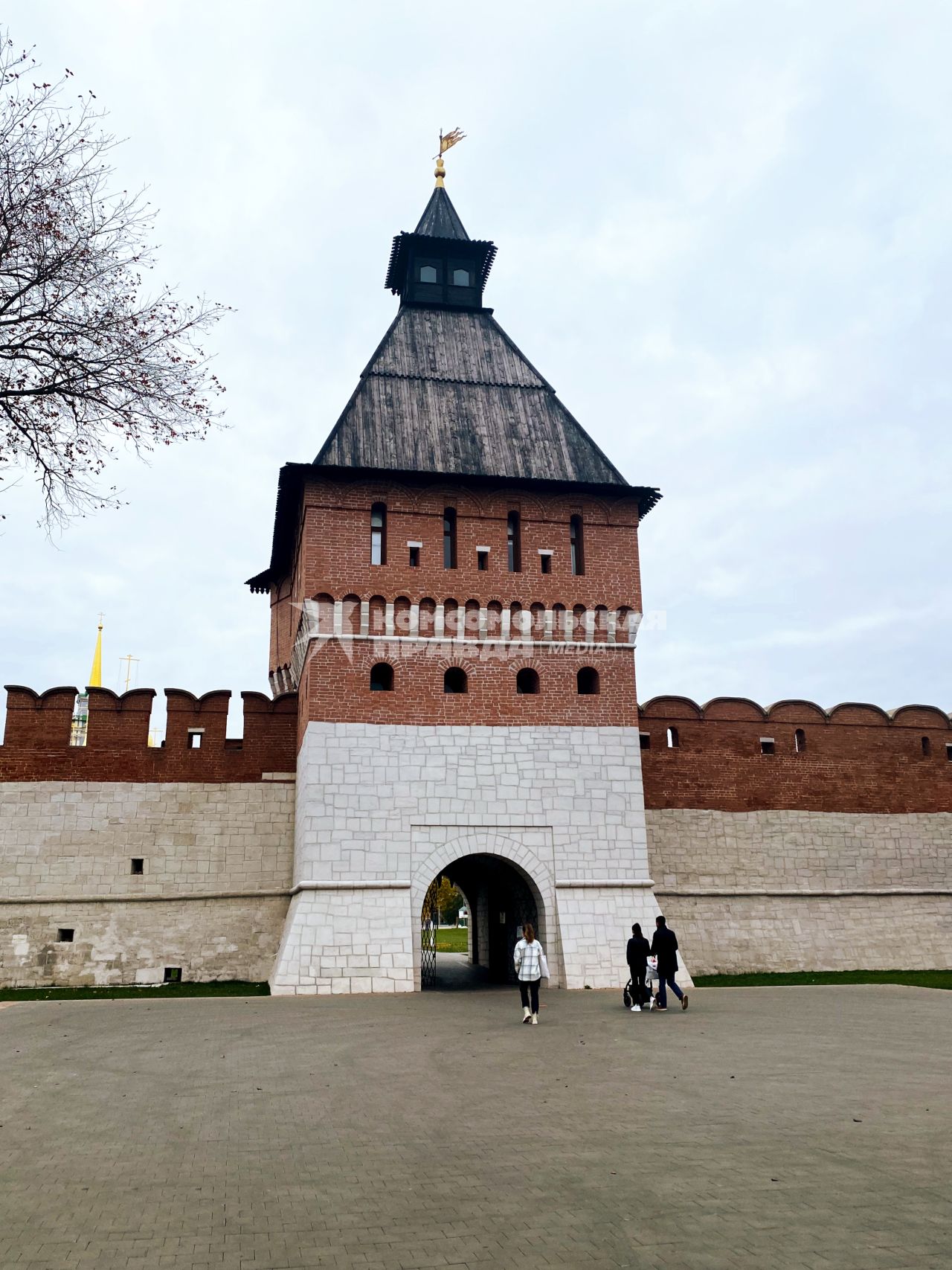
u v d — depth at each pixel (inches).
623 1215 309.0
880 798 1393.9
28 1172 364.2
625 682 1202.6
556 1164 366.6
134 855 1211.2
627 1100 482.3
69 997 1058.7
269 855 1242.0
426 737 1132.5
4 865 1181.1
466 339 1395.2
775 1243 283.9
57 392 607.8
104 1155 388.2
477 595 1189.7
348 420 1235.9
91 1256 278.5
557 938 1101.1
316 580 1151.6
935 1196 325.1
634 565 1246.9
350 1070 574.2
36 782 1210.6
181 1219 309.7
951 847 1402.6
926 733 1437.0
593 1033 727.1
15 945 1157.7
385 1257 276.5
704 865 1307.8
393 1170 361.4
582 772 1159.0
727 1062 591.5
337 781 1098.1
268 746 1275.8
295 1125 435.5
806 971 1286.9
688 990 1087.6
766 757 1369.3
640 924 1119.0
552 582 1217.4
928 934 1353.3
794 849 1343.5
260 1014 856.9
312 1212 315.0
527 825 1130.0
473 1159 375.6
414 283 1443.2
